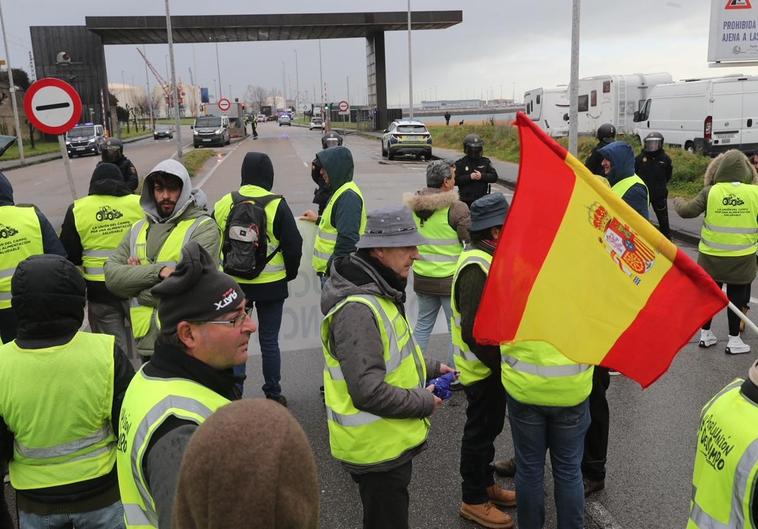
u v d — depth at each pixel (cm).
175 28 4359
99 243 465
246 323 197
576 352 272
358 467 270
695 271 250
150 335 384
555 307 273
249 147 4084
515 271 277
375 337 258
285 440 114
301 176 2333
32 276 234
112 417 247
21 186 2356
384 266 272
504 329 279
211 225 398
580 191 268
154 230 391
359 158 3105
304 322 602
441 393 309
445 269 518
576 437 305
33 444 240
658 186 1010
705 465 187
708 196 595
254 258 460
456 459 430
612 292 266
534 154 272
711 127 2125
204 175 2391
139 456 168
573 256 270
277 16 4444
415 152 2941
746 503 169
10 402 235
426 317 538
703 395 523
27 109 614
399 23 4669
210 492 110
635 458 426
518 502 319
